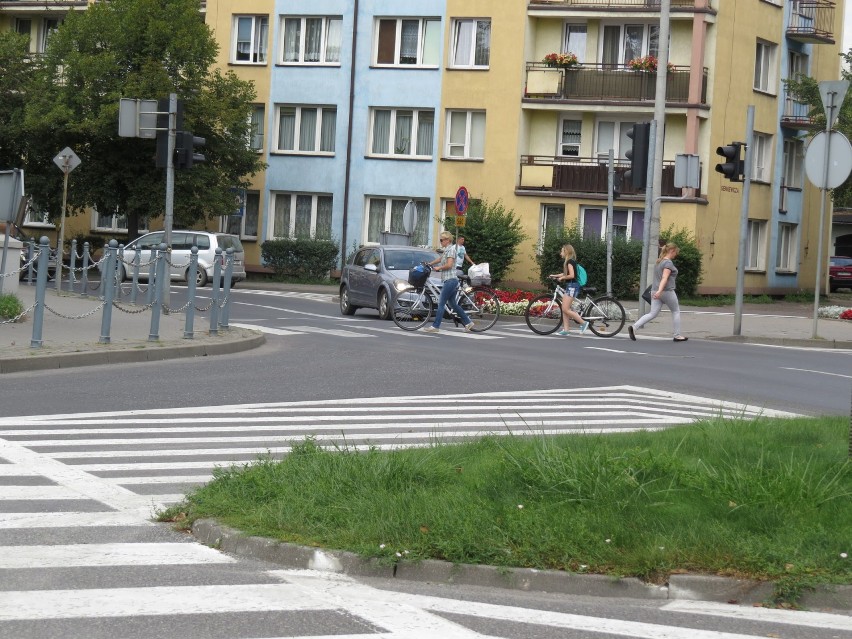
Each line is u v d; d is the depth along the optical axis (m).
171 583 6.46
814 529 7.07
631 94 46.53
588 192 46.56
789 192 51.03
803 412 14.77
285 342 22.64
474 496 7.77
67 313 24.75
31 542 7.36
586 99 46.72
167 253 26.22
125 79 46.72
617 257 43.53
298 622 5.76
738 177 26.81
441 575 6.70
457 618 5.92
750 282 49.25
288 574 6.74
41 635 5.47
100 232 54.47
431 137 49.16
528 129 48.25
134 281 27.38
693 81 45.31
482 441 10.08
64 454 10.40
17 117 48.31
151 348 18.83
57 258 31.92
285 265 49.66
